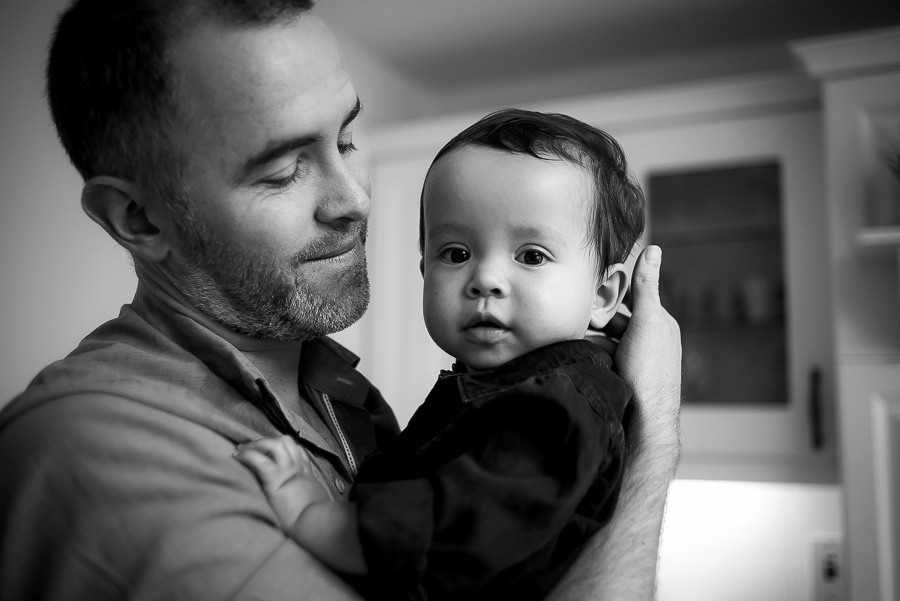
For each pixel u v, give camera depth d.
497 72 3.13
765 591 2.60
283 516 0.75
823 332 2.39
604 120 2.62
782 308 2.48
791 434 2.42
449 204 0.84
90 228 2.16
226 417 0.78
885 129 2.16
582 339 0.85
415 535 0.68
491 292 0.81
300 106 0.80
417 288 2.85
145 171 0.82
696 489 2.71
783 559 2.59
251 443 0.77
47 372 0.79
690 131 2.55
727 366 2.54
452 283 0.83
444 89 3.31
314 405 0.97
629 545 0.79
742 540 2.64
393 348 2.85
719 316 2.55
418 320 2.84
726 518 2.67
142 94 0.80
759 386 2.50
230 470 0.73
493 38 2.84
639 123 2.61
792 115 2.45
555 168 0.83
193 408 0.75
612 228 0.88
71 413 0.72
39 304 2.01
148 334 0.85
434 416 0.84
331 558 0.72
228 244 0.82
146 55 0.80
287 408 0.88
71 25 0.85
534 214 0.81
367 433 0.99
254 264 0.83
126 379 0.76
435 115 3.38
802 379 2.41
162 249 0.85
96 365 0.78
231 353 0.83
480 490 0.69
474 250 0.83
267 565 0.69
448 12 2.64
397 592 0.69
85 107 0.84
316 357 1.00
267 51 0.79
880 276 2.13
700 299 2.58
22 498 0.70
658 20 2.67
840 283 2.16
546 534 0.69
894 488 2.06
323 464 0.87
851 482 2.10
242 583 0.68
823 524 2.56
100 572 0.68
